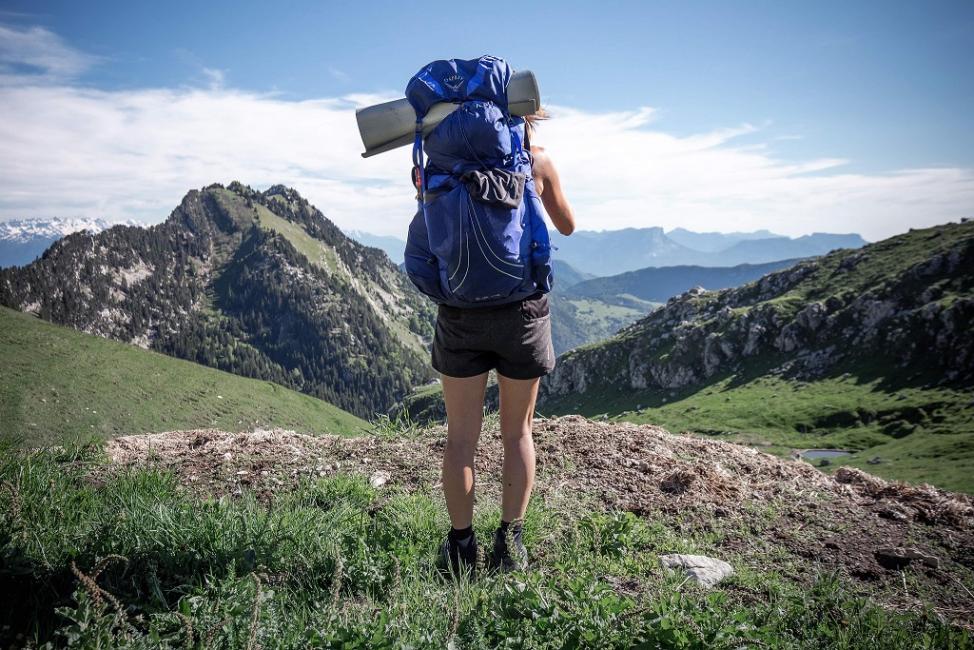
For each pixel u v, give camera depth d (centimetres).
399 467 559
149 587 317
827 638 320
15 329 16475
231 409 16462
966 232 16575
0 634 283
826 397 14012
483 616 289
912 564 434
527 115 354
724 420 14338
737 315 18212
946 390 12750
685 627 284
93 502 423
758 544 453
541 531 431
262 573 333
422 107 334
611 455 598
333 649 254
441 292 327
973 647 315
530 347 338
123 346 17762
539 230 325
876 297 15700
